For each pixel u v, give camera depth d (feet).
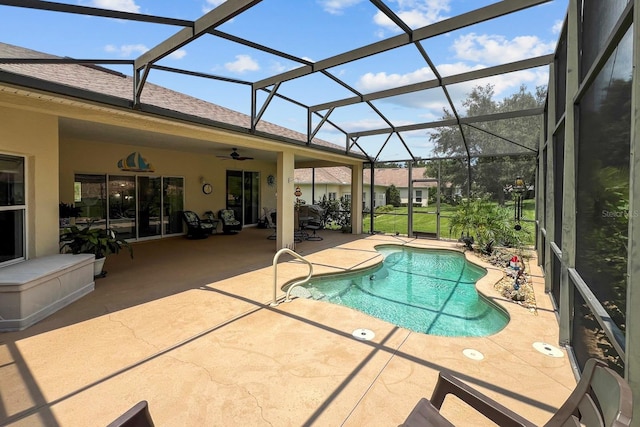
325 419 7.76
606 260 7.47
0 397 8.39
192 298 16.39
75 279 15.90
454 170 36.73
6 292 12.24
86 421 7.57
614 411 3.95
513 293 17.21
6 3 9.65
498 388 8.99
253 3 10.48
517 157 32.58
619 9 6.95
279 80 19.83
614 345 6.09
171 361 10.26
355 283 23.07
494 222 30.17
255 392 8.75
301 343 11.59
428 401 6.19
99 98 13.97
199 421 7.64
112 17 11.02
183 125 19.13
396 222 43.09
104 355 10.58
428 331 15.34
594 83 8.64
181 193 38.04
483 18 13.76
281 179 28.40
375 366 10.11
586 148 9.46
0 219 14.52
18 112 14.85
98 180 30.19
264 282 19.47
